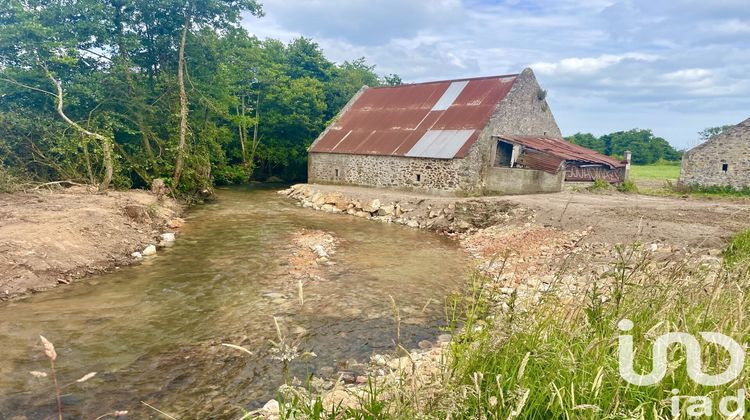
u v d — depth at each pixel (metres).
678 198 23.69
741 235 11.59
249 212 22.38
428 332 8.36
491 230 17.92
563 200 20.50
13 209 13.70
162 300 9.55
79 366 6.65
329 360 7.13
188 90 26.78
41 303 9.07
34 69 22.23
